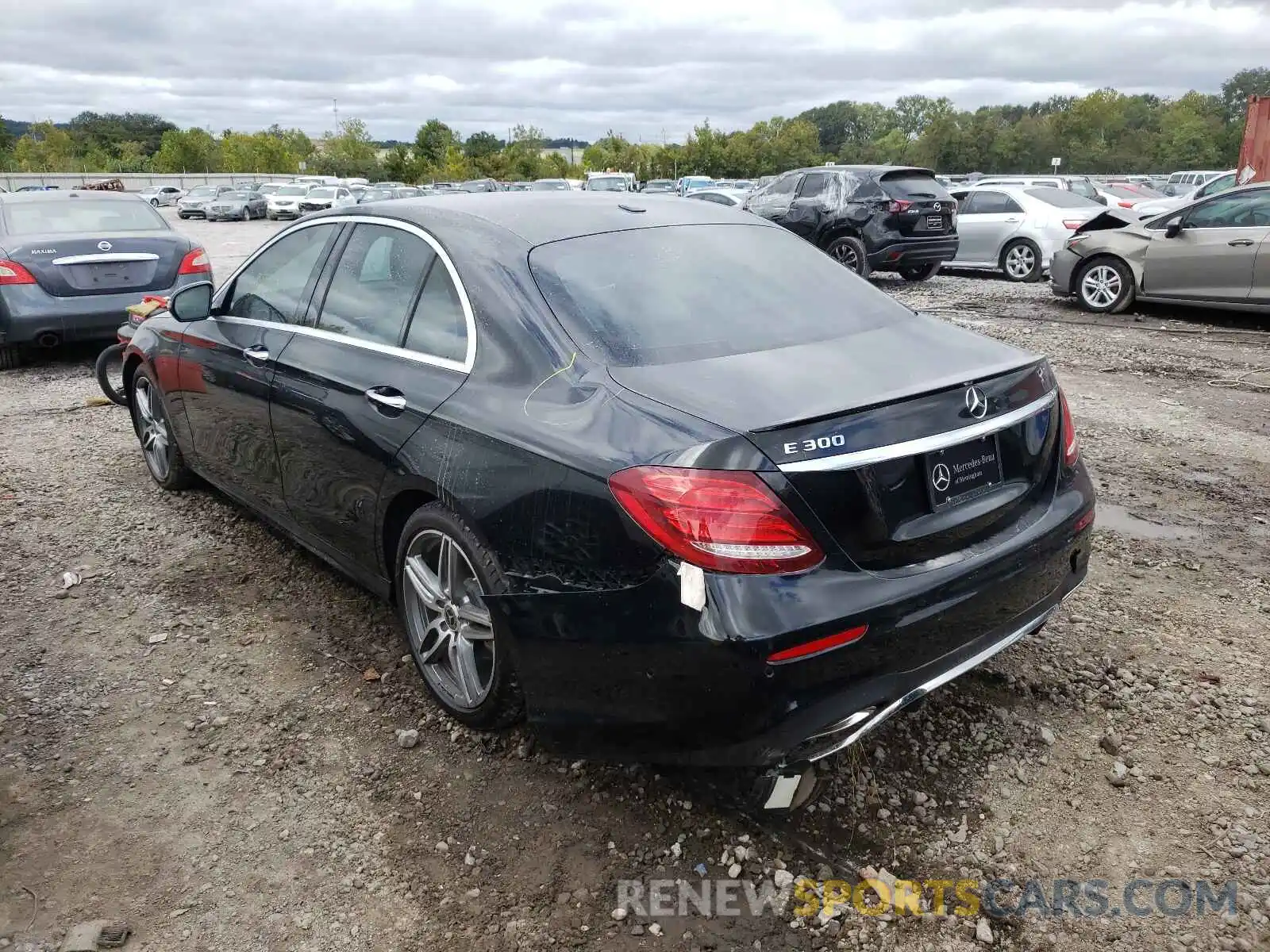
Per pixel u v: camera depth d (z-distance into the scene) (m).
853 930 2.37
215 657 3.65
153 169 97.12
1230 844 2.60
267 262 4.19
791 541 2.28
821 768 2.92
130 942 2.35
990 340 3.19
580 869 2.57
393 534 3.33
